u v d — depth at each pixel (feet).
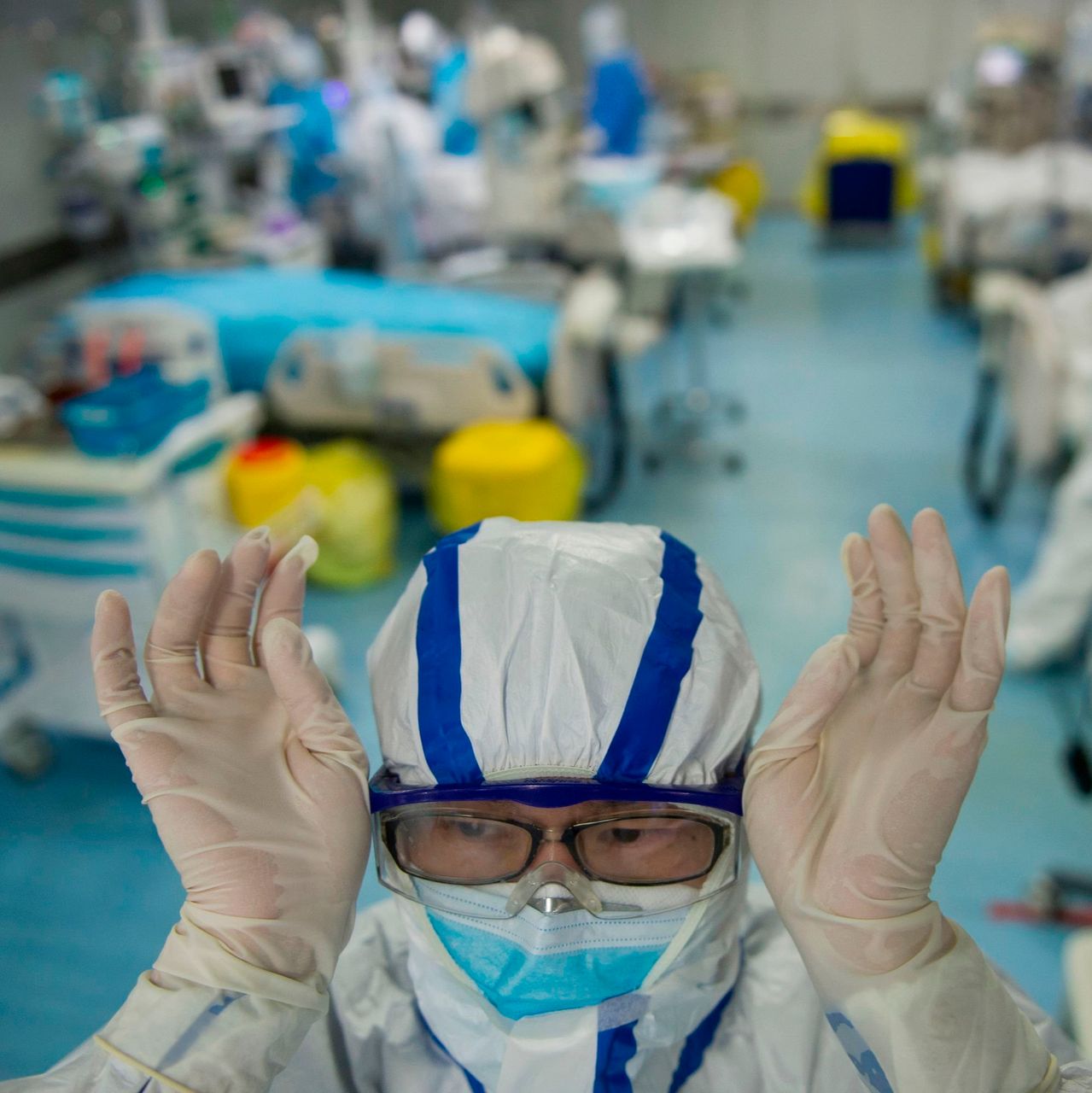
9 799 8.34
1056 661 9.41
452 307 11.92
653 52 25.45
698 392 14.42
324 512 10.68
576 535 2.75
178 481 7.97
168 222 13.60
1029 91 16.97
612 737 2.48
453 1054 2.69
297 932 2.31
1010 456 11.24
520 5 23.79
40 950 6.91
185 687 2.42
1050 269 14.96
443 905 2.56
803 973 2.86
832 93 25.25
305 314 11.48
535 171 15.44
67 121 12.82
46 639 8.28
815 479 13.06
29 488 7.61
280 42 15.81
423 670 2.57
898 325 18.39
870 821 2.28
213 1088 2.17
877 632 2.50
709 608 2.72
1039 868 7.34
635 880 2.53
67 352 10.29
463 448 10.77
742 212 21.49
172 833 2.31
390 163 15.06
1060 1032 2.76
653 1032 2.61
